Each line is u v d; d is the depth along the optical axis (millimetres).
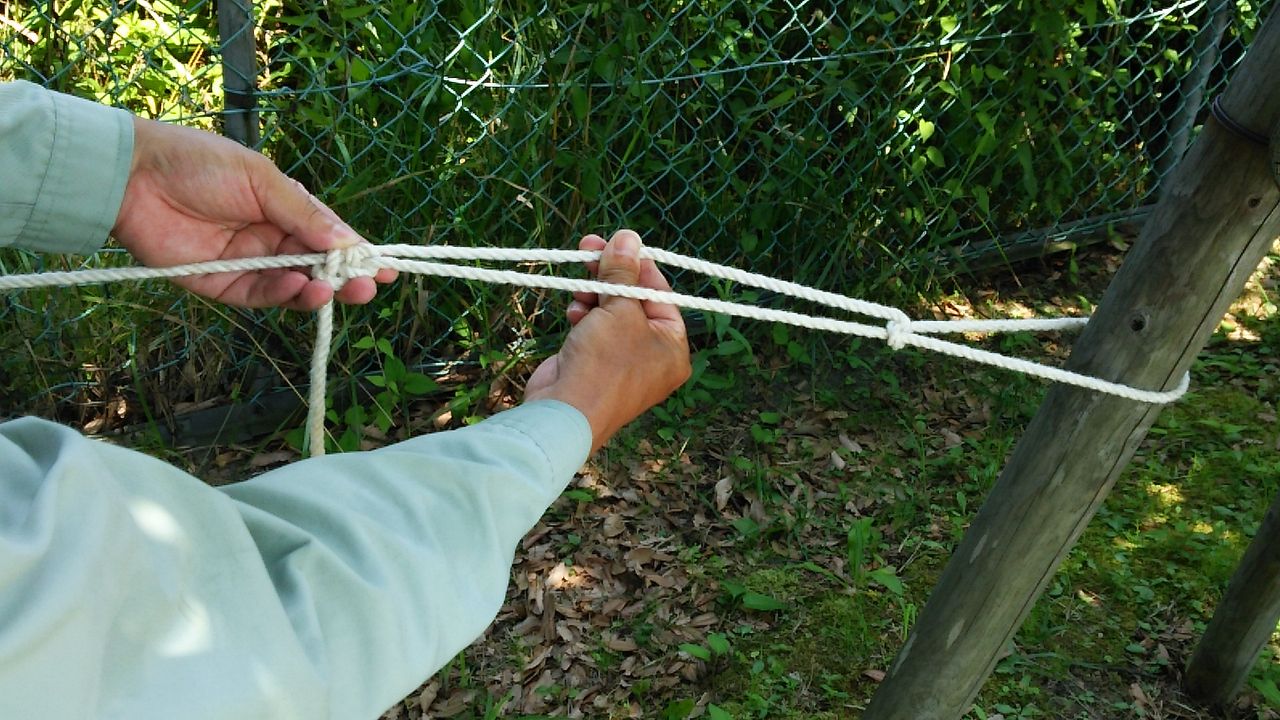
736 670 2473
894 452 3207
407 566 740
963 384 3514
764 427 3240
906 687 1854
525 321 3174
